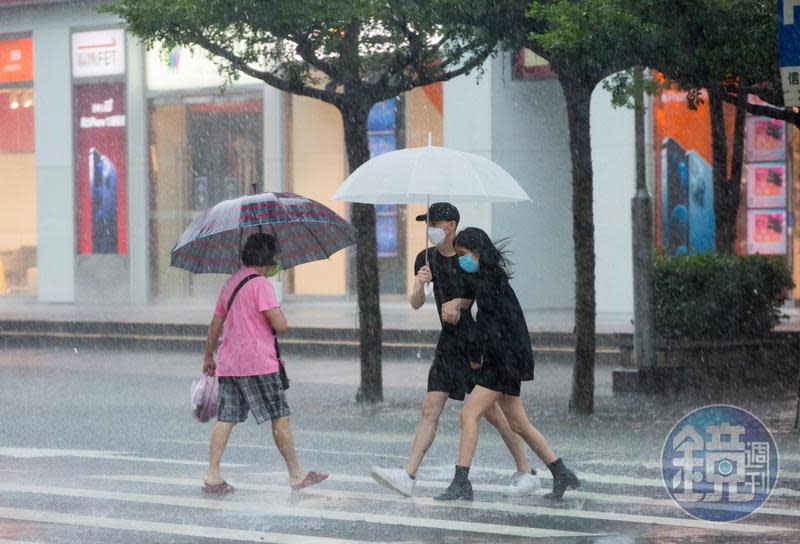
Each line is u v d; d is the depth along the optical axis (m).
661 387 44.59
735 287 46.25
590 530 22.56
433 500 25.58
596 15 35.12
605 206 70.56
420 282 25.83
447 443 35.19
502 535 22.14
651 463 30.78
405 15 39.41
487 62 73.38
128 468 30.56
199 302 83.75
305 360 60.53
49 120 86.56
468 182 26.38
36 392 48.41
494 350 25.06
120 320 71.19
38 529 23.06
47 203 86.81
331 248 28.33
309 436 36.72
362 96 42.66
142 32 40.06
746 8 35.84
